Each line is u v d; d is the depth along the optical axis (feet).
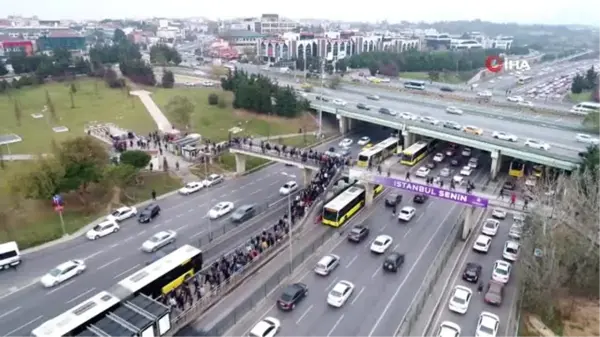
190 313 123.44
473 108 372.99
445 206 218.18
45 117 348.38
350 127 363.56
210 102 386.73
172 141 288.30
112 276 150.30
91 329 104.94
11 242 160.45
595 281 148.97
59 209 176.65
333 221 188.14
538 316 136.15
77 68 519.60
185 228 187.93
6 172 228.43
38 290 141.90
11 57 554.87
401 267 159.12
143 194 221.87
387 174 207.00
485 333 118.93
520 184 243.81
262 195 227.81
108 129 312.50
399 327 125.49
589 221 145.07
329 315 130.52
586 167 181.57
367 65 650.02
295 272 153.17
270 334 117.29
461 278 152.76
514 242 170.81
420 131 295.07
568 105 395.14
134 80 487.61
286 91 366.02
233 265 147.74
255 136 324.60
